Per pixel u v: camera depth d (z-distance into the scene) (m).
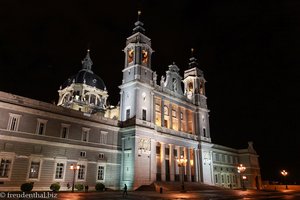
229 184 83.88
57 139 44.03
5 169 37.34
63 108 46.38
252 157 94.94
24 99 41.41
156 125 59.66
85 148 47.81
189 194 41.72
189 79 81.12
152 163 54.41
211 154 75.44
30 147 40.44
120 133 55.22
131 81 57.28
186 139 67.56
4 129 38.12
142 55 61.50
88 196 33.44
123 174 51.88
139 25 64.88
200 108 76.75
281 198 38.69
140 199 30.88
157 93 63.03
